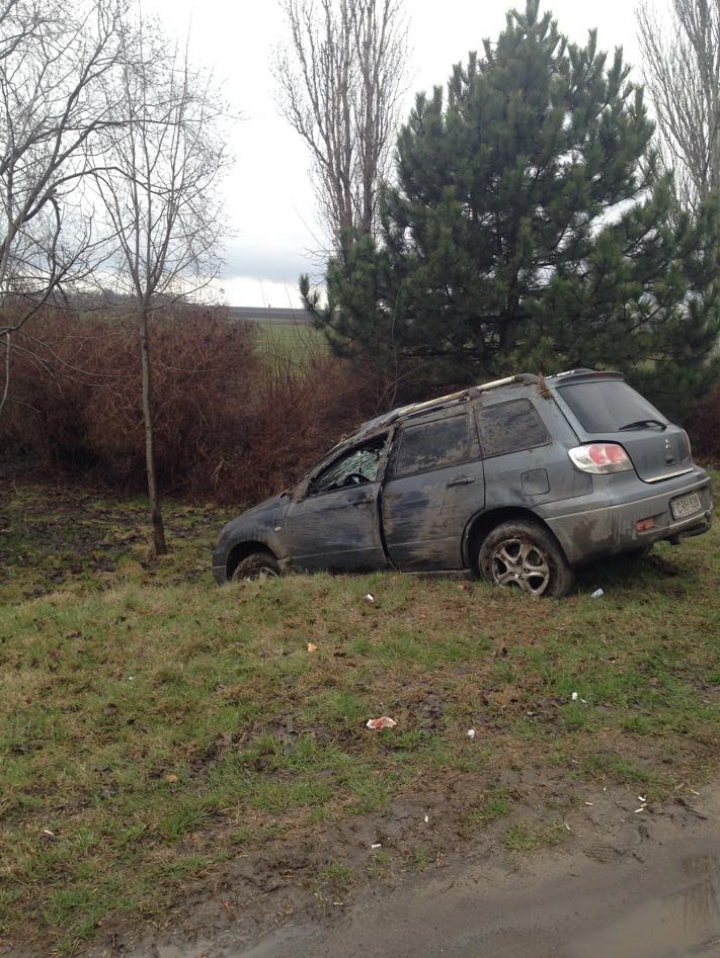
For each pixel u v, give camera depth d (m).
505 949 2.99
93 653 5.82
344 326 14.84
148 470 10.84
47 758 4.36
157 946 3.06
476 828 3.72
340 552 7.71
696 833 3.65
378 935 3.09
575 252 13.60
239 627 6.25
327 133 19.03
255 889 3.34
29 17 9.46
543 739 4.46
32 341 13.33
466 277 13.27
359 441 7.79
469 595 6.72
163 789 4.06
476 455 7.01
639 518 6.34
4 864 3.50
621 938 3.03
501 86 14.06
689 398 13.91
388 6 18.52
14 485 14.05
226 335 14.29
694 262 13.66
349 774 4.15
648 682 5.11
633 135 13.52
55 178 10.16
